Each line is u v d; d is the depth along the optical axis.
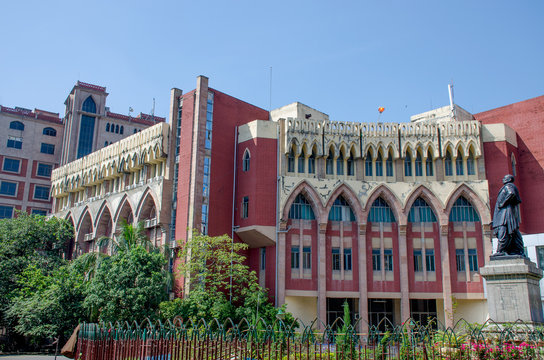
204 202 52.28
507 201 27.70
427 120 66.38
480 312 51.09
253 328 20.67
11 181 88.62
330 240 52.00
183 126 55.84
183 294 48.78
